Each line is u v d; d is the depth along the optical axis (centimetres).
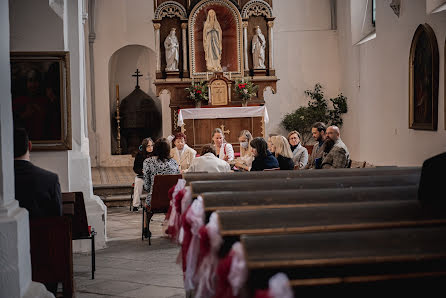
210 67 1553
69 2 802
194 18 1541
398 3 1183
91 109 1736
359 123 1570
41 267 449
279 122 1795
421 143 1091
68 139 718
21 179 454
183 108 1509
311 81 1795
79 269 657
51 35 713
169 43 1523
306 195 320
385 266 239
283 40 1783
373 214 278
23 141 461
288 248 229
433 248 234
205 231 269
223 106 1513
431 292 243
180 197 380
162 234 888
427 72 1039
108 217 1086
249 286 225
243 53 1559
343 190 332
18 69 706
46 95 712
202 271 278
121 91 1823
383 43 1320
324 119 1753
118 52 1798
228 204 310
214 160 742
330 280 226
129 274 627
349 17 1644
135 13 1741
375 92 1402
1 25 374
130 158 1770
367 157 1488
